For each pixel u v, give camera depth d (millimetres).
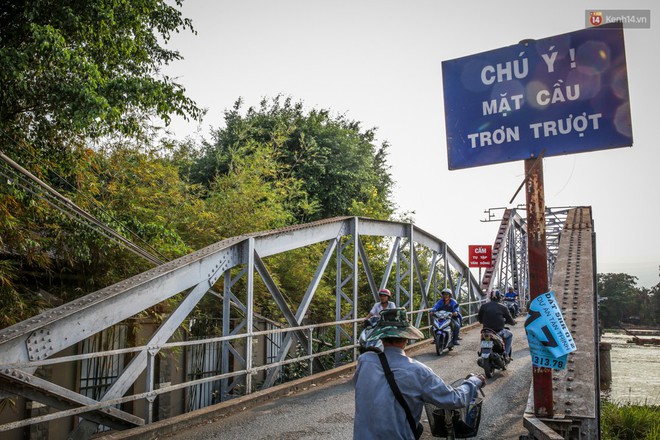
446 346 14438
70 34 8195
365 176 26266
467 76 6695
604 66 6039
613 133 5934
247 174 15453
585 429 4910
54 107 7809
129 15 8836
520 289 41188
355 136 28219
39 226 9102
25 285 8953
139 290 6977
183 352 12406
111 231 8477
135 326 10484
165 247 10656
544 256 5820
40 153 8852
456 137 6664
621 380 27672
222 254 9008
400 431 2855
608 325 122000
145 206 11586
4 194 7664
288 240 11031
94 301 6273
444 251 21172
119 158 10672
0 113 7824
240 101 27766
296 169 24688
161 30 10312
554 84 6234
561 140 6137
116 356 10406
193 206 13320
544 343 5188
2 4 7492
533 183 6059
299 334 11070
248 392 9000
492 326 10688
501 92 6492
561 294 6449
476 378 3217
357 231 13820
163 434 6770
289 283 16000
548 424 4930
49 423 9016
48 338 5715
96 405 6086
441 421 3463
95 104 7660
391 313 3123
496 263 31641
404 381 2910
